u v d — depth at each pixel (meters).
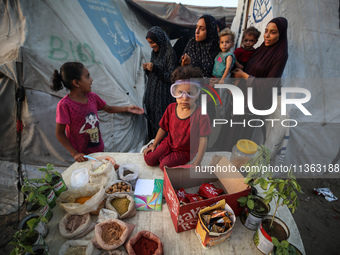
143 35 5.01
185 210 0.93
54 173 1.16
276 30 1.76
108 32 3.44
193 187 1.33
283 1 2.19
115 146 2.94
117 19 3.96
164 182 1.16
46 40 2.28
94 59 2.70
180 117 1.41
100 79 2.76
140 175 1.43
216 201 0.97
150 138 3.37
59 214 1.12
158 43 2.49
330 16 2.23
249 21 2.74
